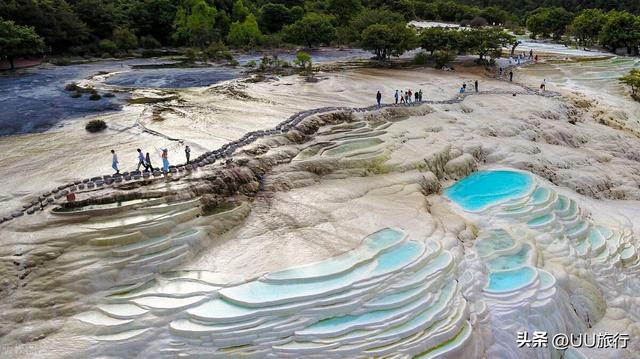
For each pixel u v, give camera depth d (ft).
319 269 69.72
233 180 89.76
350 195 92.38
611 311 78.54
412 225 83.20
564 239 88.07
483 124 136.77
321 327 61.52
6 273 65.46
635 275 86.48
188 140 112.27
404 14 360.07
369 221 83.87
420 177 102.17
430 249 75.72
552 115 152.87
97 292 65.87
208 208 82.33
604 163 129.29
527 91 177.06
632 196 116.06
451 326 63.52
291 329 60.75
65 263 68.23
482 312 68.69
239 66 221.46
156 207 78.89
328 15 309.42
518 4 454.81
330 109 131.54
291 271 69.36
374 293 66.08
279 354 58.49
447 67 218.79
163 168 90.22
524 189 103.55
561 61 239.30
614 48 265.75
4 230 72.79
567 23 312.71
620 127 156.66
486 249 82.38
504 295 71.72
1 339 58.65
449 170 111.45
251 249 75.20
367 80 185.26
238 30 278.87
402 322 62.85
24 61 217.15
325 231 80.28
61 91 162.20
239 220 82.07
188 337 59.47
